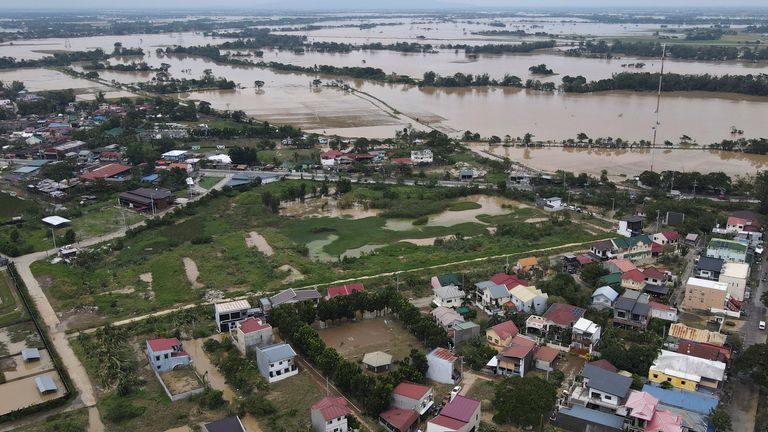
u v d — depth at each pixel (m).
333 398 76.56
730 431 72.81
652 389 79.25
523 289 108.50
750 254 126.00
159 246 141.50
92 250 137.12
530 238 145.12
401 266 128.00
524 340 91.12
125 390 83.12
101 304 110.94
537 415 74.56
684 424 72.12
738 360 84.81
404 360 87.25
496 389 80.75
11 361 92.44
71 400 82.31
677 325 95.94
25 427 76.19
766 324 100.88
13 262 130.38
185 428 75.56
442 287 111.00
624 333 96.69
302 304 102.38
